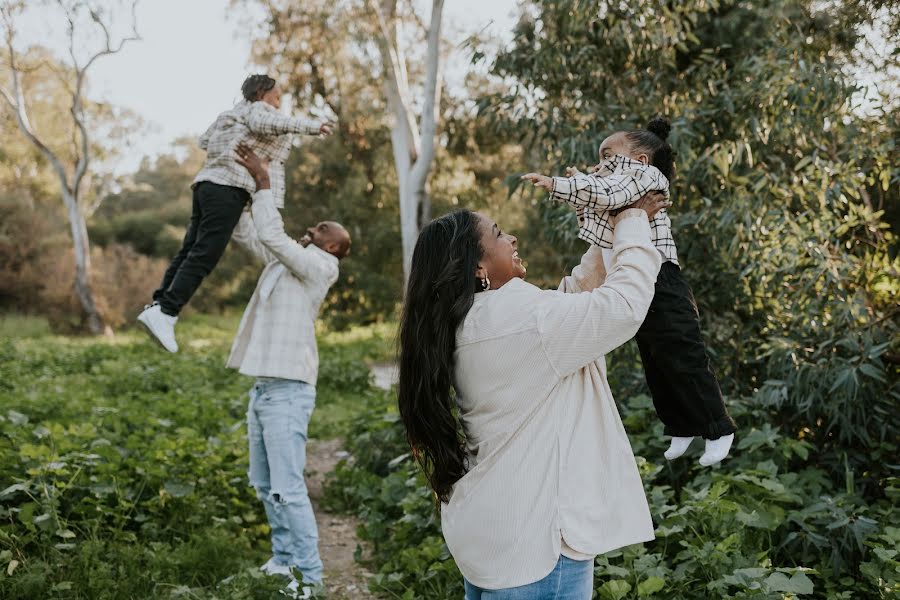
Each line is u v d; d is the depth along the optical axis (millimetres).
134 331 26766
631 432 5141
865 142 5230
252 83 4805
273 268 4465
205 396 9242
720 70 6109
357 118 19891
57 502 4348
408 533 4758
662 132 2764
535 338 1994
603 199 2133
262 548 4992
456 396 2180
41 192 34469
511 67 6598
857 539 3598
